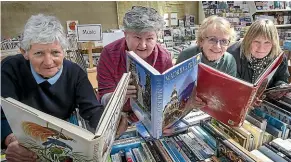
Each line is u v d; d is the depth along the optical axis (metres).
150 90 0.82
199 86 0.99
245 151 0.83
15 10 2.29
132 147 0.94
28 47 0.83
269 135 0.95
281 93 1.12
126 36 1.17
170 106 0.89
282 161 0.82
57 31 0.84
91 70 2.18
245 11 2.95
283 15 3.34
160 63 1.33
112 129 0.70
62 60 0.92
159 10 2.80
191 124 1.07
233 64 1.47
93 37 1.95
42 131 0.61
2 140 0.80
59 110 1.05
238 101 0.87
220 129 1.00
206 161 0.87
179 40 2.74
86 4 2.55
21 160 0.72
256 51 1.48
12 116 0.63
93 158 0.61
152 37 1.15
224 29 1.28
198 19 3.02
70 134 0.57
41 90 0.99
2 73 0.95
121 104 0.79
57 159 0.66
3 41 1.85
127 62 1.06
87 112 1.01
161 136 0.98
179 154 0.89
